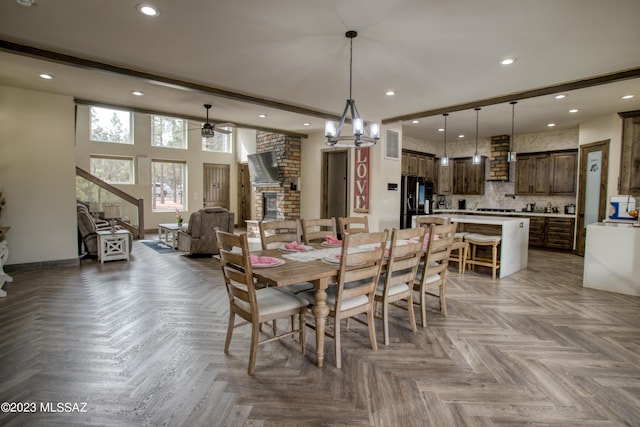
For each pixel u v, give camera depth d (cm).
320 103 508
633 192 546
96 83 425
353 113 340
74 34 291
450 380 218
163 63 356
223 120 634
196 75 392
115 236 555
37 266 491
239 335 282
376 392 205
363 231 392
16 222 472
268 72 380
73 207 515
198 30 282
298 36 292
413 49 316
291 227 345
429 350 260
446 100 486
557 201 750
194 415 182
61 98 488
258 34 288
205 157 1039
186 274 478
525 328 302
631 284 403
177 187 999
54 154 492
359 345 268
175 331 287
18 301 355
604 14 250
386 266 271
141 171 925
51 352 247
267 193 850
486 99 480
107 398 195
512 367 235
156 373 222
